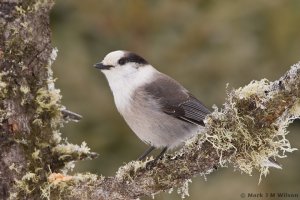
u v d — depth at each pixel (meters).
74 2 18.39
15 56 8.06
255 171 16.17
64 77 17.48
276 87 7.22
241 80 17.94
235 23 18.36
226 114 7.55
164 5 18.33
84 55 17.81
